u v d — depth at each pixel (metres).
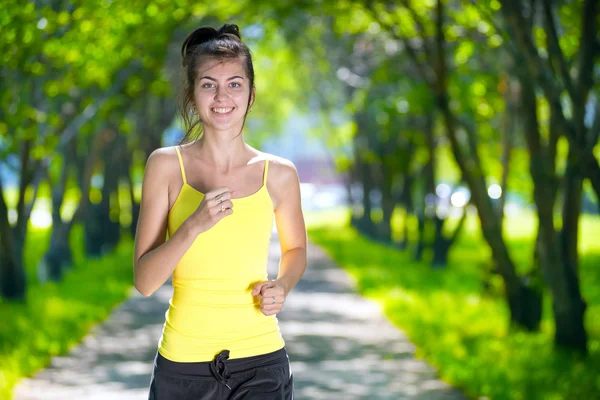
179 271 4.35
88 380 11.68
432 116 28.73
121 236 38.09
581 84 11.88
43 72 16.41
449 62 21.77
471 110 20.73
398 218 61.69
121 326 16.97
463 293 23.25
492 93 19.83
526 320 16.30
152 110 33.72
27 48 14.82
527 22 11.98
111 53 17.81
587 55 11.80
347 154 52.28
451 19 17.27
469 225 59.50
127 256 33.09
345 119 49.00
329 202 98.12
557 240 13.83
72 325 16.28
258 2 19.67
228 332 4.33
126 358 13.43
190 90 4.38
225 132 4.37
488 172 27.75
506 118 19.02
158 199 4.40
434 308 19.77
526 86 13.66
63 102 19.59
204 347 4.32
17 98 16.19
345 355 14.00
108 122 26.31
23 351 13.09
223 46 4.34
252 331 4.37
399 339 15.77
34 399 10.48
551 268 13.86
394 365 13.09
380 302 21.47
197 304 4.32
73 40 15.99
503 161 19.12
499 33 13.12
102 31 16.59
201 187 4.39
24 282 19.11
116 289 22.69
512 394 10.43
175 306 4.38
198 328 4.32
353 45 27.05
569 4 14.32
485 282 20.16
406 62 21.95
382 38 25.28
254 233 4.38
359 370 12.66
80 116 20.09
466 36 16.92
